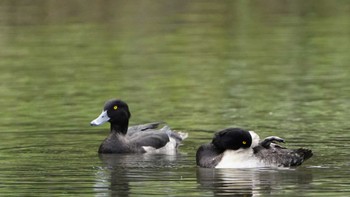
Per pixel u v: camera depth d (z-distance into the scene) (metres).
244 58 33.09
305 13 41.25
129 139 22.05
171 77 30.27
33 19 39.44
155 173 19.33
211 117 24.69
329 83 28.80
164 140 22.17
